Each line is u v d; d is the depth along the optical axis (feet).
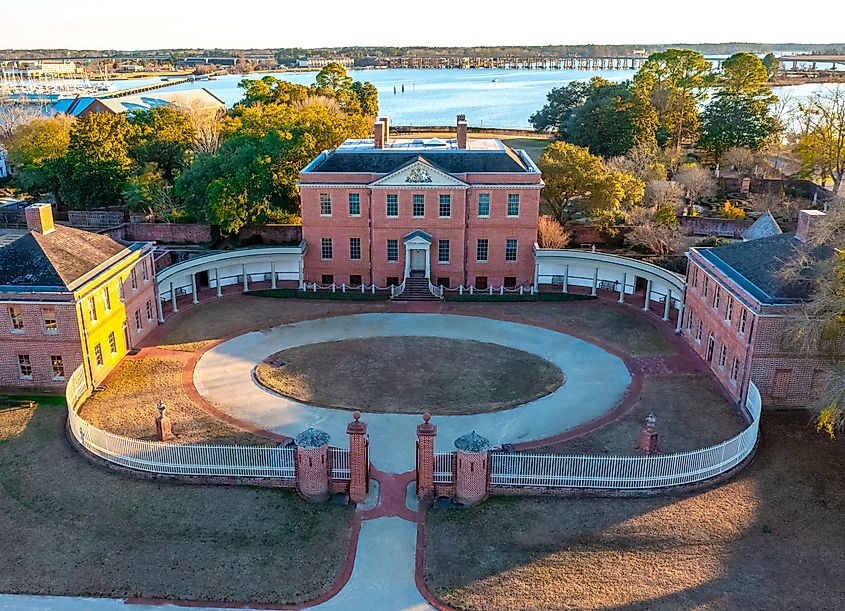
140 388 143.23
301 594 86.94
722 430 126.52
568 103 424.05
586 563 91.66
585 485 106.11
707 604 84.28
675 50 399.85
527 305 192.75
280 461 108.37
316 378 148.15
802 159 308.40
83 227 263.08
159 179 277.44
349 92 418.92
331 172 197.26
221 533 97.86
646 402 137.39
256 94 371.56
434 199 196.85
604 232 235.61
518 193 196.34
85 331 138.92
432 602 85.76
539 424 128.88
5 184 352.69
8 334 138.72
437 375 149.89
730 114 323.16
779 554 92.89
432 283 204.64
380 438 123.54
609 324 178.81
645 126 324.39
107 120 287.07
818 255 133.49
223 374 149.89
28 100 539.29
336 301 195.52
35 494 106.63
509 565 91.40
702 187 282.36
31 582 88.33
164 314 184.75
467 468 102.94
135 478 110.93
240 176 225.76
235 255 196.13
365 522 100.48
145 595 86.48
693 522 99.40
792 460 115.34
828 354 127.54
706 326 155.02
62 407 136.05
